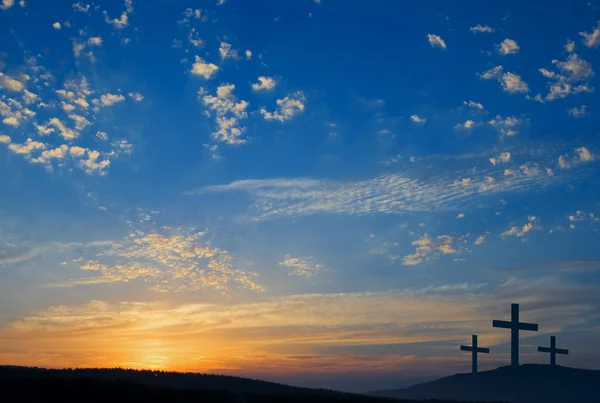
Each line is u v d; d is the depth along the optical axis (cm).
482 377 11319
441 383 11669
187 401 5597
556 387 10488
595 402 9788
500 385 10812
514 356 11019
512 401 10138
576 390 10375
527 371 11112
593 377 10950
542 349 11388
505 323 10750
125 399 5544
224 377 7194
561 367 11238
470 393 10762
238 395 5869
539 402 9938
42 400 5362
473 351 11662
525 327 10662
